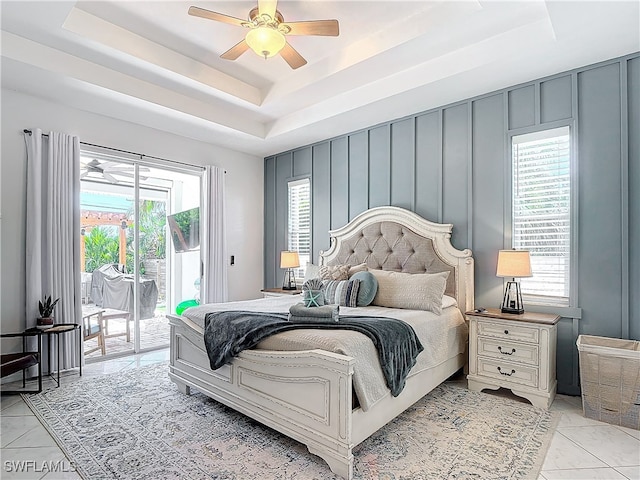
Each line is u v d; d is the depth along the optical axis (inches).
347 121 174.1
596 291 120.3
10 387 132.1
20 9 102.2
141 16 118.3
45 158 145.8
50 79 128.6
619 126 117.2
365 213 178.2
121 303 174.1
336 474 80.0
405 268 159.6
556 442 93.7
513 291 137.1
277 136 194.5
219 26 123.6
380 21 120.8
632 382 100.3
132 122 173.0
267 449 91.2
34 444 93.0
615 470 81.8
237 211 222.5
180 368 126.6
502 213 140.5
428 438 95.8
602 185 119.7
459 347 137.4
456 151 152.6
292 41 132.6
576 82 124.4
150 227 185.3
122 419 107.0
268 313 116.0
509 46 116.3
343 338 87.7
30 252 139.7
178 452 89.5
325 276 157.6
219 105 172.4
